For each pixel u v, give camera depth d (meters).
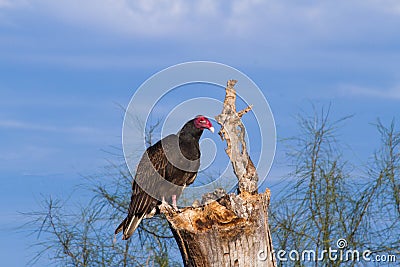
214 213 9.67
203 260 9.44
